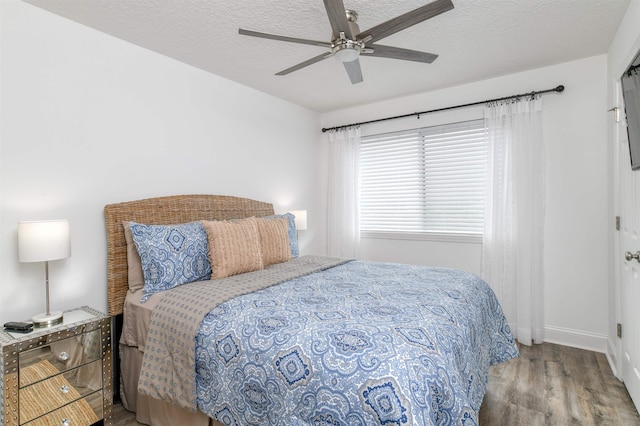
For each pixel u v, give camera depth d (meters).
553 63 2.95
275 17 2.14
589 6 2.08
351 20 2.06
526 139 3.06
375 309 1.57
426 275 2.33
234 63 2.84
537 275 3.03
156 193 2.61
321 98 3.84
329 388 1.15
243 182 3.36
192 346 1.57
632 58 2.00
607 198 2.79
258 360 1.35
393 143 3.97
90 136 2.22
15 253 1.90
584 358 2.71
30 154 1.96
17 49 1.91
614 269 2.52
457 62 2.90
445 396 1.10
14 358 1.55
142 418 1.92
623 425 1.85
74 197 2.14
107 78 2.32
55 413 1.68
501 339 2.24
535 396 2.15
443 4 1.54
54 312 1.92
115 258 2.23
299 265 2.73
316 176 4.39
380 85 3.45
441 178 3.66
